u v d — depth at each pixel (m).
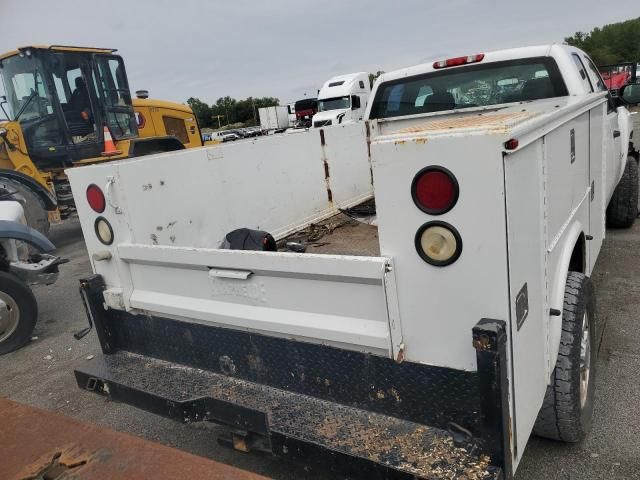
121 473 1.56
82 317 5.47
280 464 2.79
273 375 2.23
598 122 3.46
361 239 3.75
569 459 2.61
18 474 1.58
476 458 1.69
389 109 4.65
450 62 4.15
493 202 1.53
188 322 2.44
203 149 3.12
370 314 1.88
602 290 4.59
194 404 2.22
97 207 2.62
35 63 8.75
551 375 2.25
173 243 2.89
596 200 3.52
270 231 3.76
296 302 2.05
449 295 1.68
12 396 3.91
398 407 1.91
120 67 10.30
